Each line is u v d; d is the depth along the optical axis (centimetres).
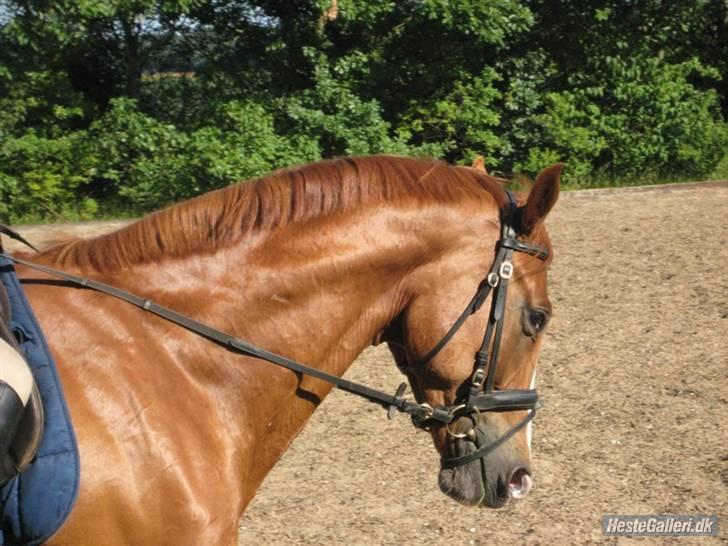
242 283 238
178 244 238
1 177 1128
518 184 282
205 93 1274
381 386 608
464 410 255
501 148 1308
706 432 519
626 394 578
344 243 244
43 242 256
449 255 250
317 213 245
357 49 1246
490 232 252
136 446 215
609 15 1368
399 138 1238
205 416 230
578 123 1351
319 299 244
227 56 1280
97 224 1043
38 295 223
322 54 1230
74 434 207
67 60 1245
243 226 241
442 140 1301
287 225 243
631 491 455
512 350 254
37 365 210
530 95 1316
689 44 1511
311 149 1165
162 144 1160
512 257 251
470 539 413
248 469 240
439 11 1210
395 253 247
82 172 1170
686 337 677
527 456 264
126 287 231
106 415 214
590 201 1194
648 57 1386
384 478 479
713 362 626
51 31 1134
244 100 1213
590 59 1361
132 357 222
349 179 249
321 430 542
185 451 222
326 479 477
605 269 862
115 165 1192
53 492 204
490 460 257
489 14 1203
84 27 1164
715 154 1401
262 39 1268
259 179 250
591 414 550
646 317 726
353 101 1195
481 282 250
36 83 1169
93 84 1296
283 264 241
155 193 1148
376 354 678
